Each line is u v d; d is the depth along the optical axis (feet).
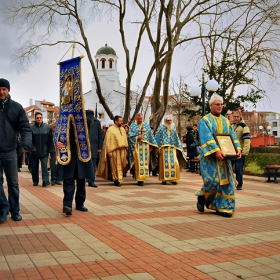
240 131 37.24
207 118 23.86
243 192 35.94
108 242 17.40
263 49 70.18
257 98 74.28
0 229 19.62
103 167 39.96
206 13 62.90
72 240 17.66
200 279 13.06
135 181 44.06
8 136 21.30
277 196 33.24
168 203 28.27
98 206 26.76
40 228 19.93
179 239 18.07
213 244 17.31
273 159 52.21
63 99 24.80
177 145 41.14
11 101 21.70
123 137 39.58
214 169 23.39
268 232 19.66
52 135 38.06
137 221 21.88
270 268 14.20
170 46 59.52
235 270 13.96
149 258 15.20
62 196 31.48
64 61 24.85
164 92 61.46
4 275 13.12
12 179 21.57
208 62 77.15
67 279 12.87
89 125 24.73
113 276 13.21
